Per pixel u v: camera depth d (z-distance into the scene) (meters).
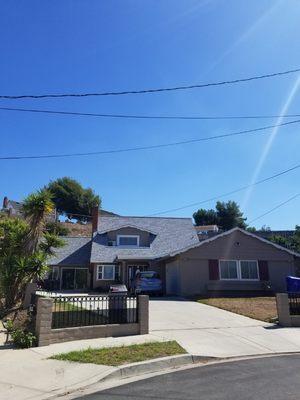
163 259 33.50
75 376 8.73
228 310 20.31
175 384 8.26
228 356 11.13
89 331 12.55
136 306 13.63
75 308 12.84
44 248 18.56
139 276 31.42
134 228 38.75
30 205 17.33
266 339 13.66
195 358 10.62
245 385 8.08
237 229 31.11
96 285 36.44
